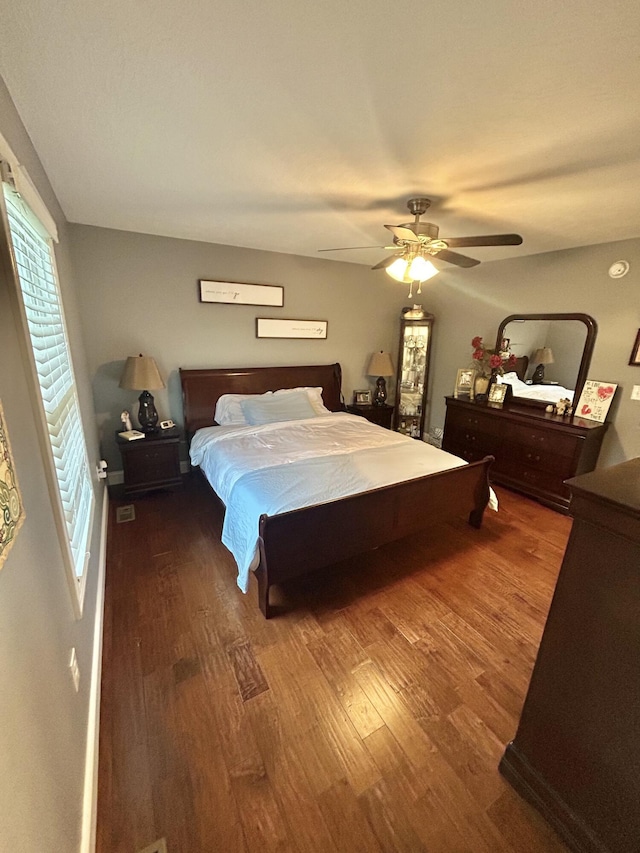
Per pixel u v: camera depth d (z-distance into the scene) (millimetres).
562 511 3271
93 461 2693
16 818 647
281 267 3975
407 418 5039
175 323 3551
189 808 1210
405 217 2654
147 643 1833
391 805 1236
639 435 3117
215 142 1644
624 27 979
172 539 2727
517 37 1024
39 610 921
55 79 1222
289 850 1121
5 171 1037
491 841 1153
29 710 777
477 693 1628
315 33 1028
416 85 1242
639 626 942
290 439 3168
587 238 3053
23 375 1041
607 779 1042
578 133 1517
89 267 3094
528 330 3783
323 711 1531
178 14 972
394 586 2291
